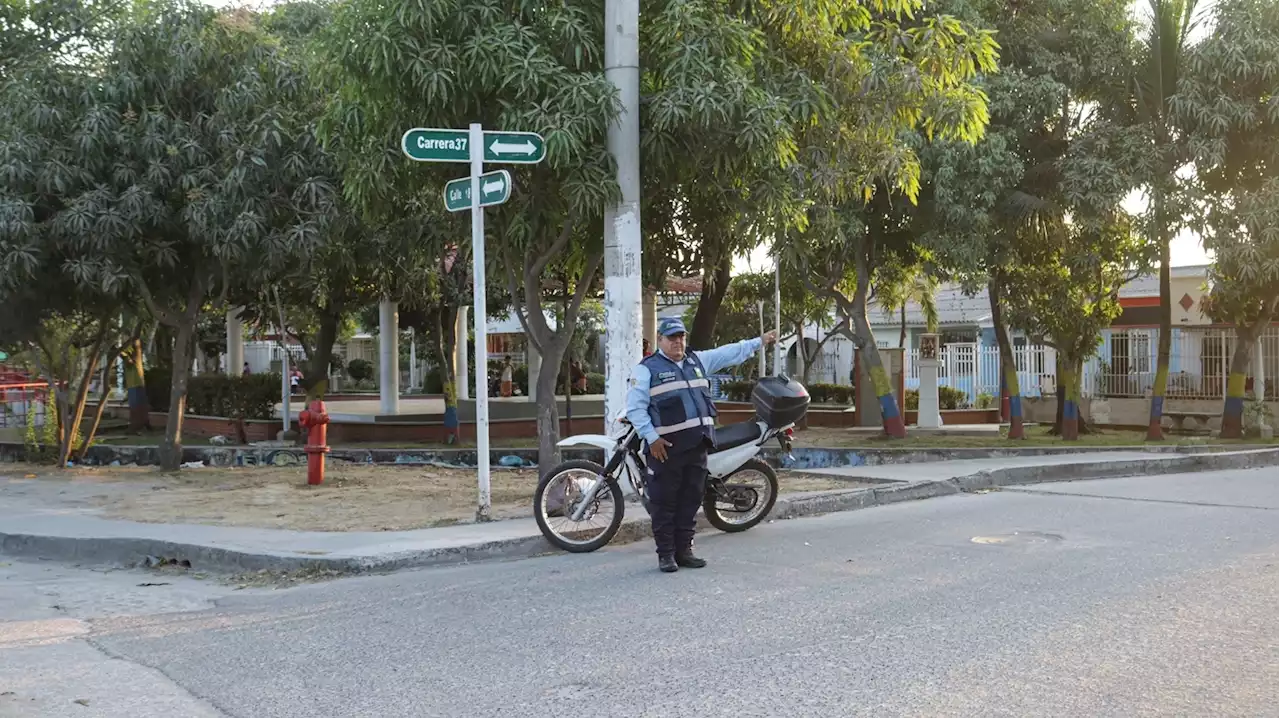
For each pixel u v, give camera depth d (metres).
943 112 11.10
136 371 22.25
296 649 5.71
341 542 8.55
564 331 10.75
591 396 30.03
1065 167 15.70
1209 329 21.19
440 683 5.01
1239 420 18.59
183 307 15.72
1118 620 5.71
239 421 19.45
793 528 9.23
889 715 4.33
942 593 6.46
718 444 8.80
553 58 9.52
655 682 4.88
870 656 5.16
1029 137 16.47
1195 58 15.42
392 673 5.21
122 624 6.50
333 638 5.92
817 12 10.66
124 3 15.48
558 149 8.95
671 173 10.33
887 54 11.38
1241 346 18.55
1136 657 5.04
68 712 4.72
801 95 10.33
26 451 16.12
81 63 13.69
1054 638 5.39
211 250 13.42
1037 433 20.41
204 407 22.50
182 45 12.99
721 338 30.64
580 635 5.76
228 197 12.70
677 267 12.19
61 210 12.77
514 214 10.15
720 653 5.30
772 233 10.95
